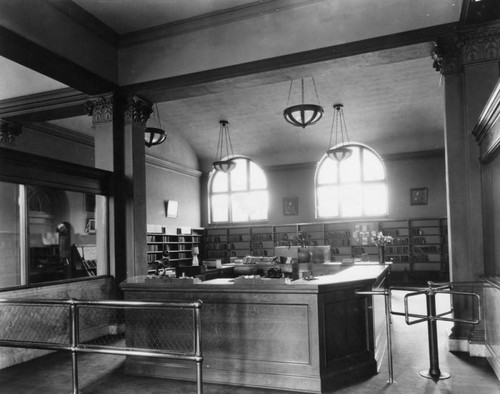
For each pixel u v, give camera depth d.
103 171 7.67
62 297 6.63
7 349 5.75
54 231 10.47
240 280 5.21
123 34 7.98
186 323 5.07
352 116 14.41
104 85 7.77
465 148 5.97
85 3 6.94
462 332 5.82
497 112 4.36
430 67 11.88
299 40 6.94
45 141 10.64
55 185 6.70
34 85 8.56
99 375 5.26
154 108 14.20
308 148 16.38
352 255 15.91
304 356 4.56
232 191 17.67
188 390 4.66
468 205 5.89
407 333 7.05
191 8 7.25
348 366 4.77
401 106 13.77
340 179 16.41
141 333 5.27
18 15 6.08
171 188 15.70
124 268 7.92
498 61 5.86
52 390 4.75
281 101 13.89
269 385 4.65
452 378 4.80
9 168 5.96
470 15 5.77
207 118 15.12
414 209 15.32
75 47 7.09
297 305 4.61
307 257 9.62
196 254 16.09
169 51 7.79
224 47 7.42
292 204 16.72
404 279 15.16
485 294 5.44
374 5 6.54
